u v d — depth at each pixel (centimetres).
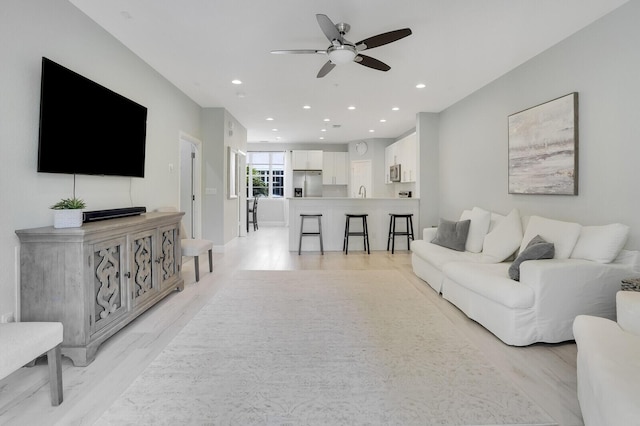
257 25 294
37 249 205
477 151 478
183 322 274
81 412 161
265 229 962
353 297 342
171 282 333
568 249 262
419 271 418
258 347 229
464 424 152
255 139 953
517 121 380
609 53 268
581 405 153
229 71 405
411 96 510
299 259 536
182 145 580
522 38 315
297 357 216
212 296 342
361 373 196
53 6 242
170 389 179
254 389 179
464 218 434
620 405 111
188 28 300
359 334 252
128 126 329
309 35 313
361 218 620
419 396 174
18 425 152
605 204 274
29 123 223
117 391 178
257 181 1073
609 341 149
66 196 260
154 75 401
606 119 271
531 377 194
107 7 266
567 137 308
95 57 290
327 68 321
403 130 800
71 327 204
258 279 410
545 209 345
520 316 232
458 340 242
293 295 347
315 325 269
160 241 307
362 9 267
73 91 253
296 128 780
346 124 730
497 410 163
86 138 269
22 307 206
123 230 246
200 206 580
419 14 274
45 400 171
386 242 628
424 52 348
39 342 156
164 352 221
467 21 285
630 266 239
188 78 431
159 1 257
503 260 331
